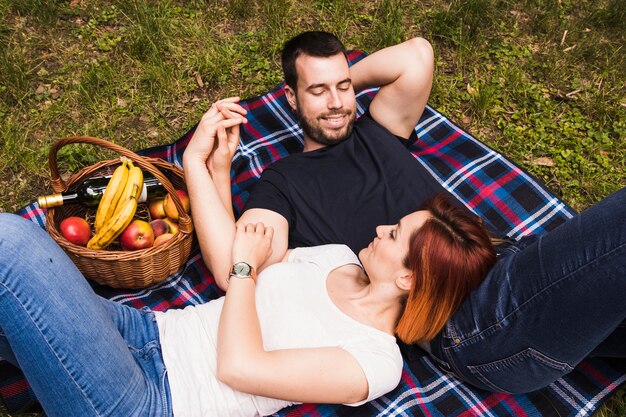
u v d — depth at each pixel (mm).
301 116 2969
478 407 2473
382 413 2383
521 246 2496
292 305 2180
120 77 3859
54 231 2508
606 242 1935
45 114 3615
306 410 2354
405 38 4379
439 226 2127
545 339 2092
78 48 4004
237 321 2088
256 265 2344
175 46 4066
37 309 1859
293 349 2045
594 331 2016
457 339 2312
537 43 4484
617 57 4379
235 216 3180
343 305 2234
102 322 1979
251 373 1974
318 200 2785
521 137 3844
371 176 2881
